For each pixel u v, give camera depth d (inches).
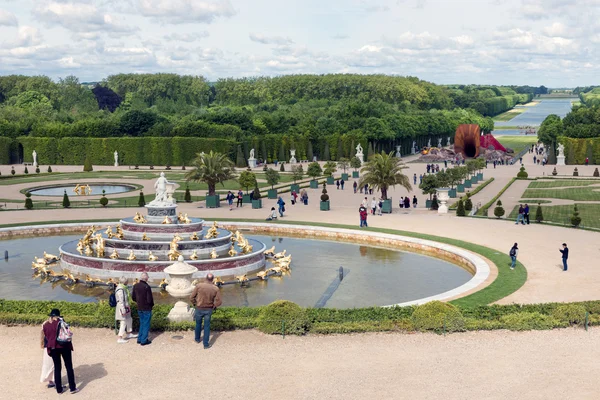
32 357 1087.6
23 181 4722.0
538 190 4195.4
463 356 1086.4
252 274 1914.4
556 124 7342.5
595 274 1744.6
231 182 4692.4
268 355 1095.6
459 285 1745.8
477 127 6815.9
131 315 1198.3
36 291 1711.4
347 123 7529.5
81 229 2608.3
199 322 1144.2
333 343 1158.3
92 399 924.0
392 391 943.7
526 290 1576.0
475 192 3973.9
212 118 7253.9
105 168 6186.0
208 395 934.4
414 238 2297.0
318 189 4301.2
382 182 3186.5
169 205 2210.9
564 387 954.7
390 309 1310.3
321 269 1953.7
